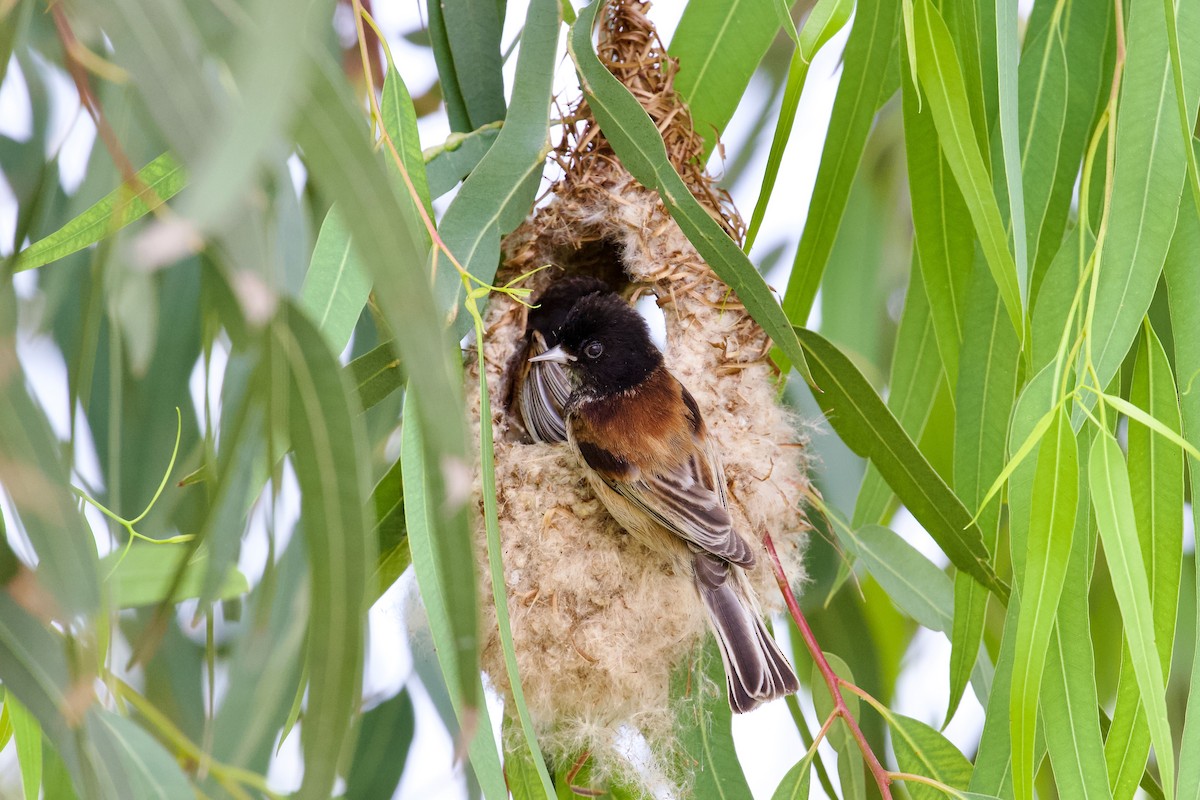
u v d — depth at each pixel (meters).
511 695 3.77
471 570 3.65
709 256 3.74
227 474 3.67
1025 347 3.75
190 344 3.79
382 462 3.80
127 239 3.71
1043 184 3.78
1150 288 3.73
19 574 3.69
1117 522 3.72
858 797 3.80
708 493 3.77
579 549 3.78
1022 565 3.74
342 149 3.50
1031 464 3.74
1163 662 3.75
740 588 3.78
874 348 3.88
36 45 3.75
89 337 3.71
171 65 3.16
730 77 3.80
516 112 3.76
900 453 3.78
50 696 3.68
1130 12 3.74
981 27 3.79
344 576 3.66
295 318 3.66
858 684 3.86
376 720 3.81
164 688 3.78
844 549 3.82
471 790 3.79
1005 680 3.75
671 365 3.80
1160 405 3.76
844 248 3.88
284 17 2.90
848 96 3.79
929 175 3.79
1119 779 3.75
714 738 3.79
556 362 3.80
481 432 3.71
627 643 3.77
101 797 3.68
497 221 3.75
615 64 3.79
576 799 3.79
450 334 3.74
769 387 3.80
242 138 2.76
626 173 3.80
